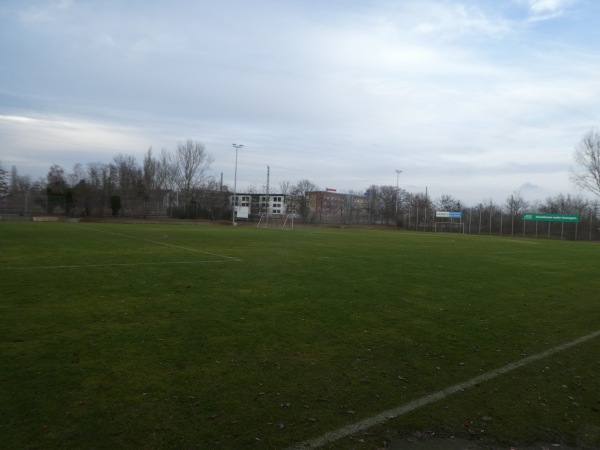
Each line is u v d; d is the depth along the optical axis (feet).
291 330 20.80
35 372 14.51
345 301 28.02
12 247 55.16
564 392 14.61
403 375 15.62
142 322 21.25
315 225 202.18
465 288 35.04
